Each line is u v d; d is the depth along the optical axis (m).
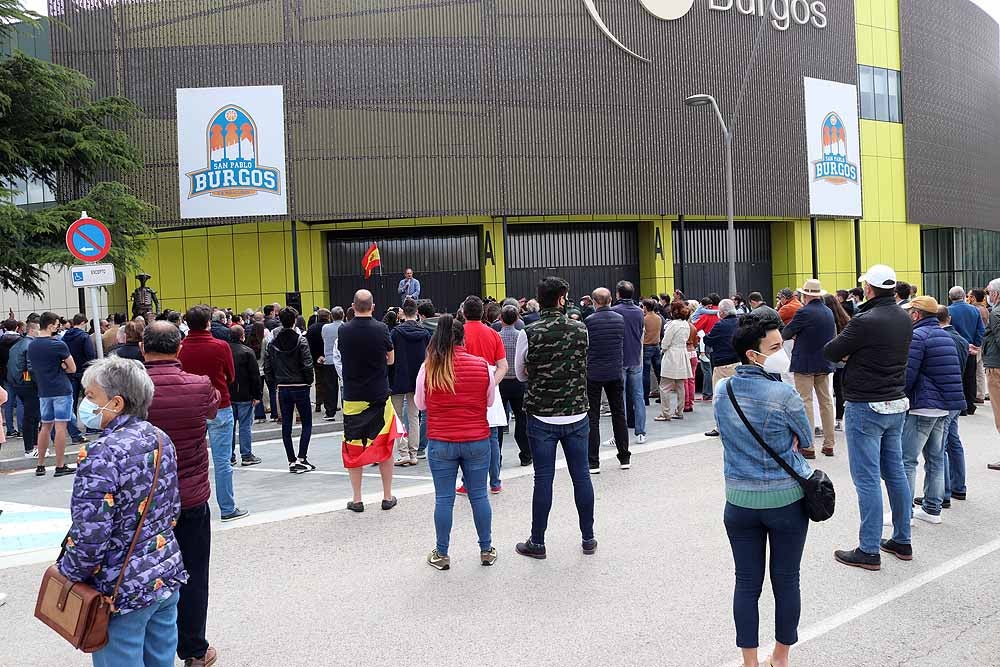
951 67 34.41
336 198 22.94
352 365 7.29
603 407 13.80
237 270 24.66
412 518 7.15
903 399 5.51
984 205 36.91
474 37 23.75
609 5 24.80
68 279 29.59
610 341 8.53
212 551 6.35
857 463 5.54
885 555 5.76
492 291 25.28
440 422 5.69
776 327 3.81
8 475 10.12
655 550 5.96
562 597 5.09
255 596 5.31
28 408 11.06
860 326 5.45
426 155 23.42
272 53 22.70
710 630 4.51
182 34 22.42
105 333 13.09
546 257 26.58
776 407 3.73
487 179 23.83
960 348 8.97
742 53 26.61
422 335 9.73
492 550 5.82
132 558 3.01
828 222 29.92
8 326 14.21
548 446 5.84
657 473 8.54
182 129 21.95
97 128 19.86
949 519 6.63
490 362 7.70
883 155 31.36
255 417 14.17
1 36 19.39
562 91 24.41
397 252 25.64
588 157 24.64
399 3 23.30
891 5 31.70
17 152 18.89
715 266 28.64
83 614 2.84
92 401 3.11
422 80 23.39
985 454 9.16
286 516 7.37
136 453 3.03
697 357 13.92
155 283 24.70
